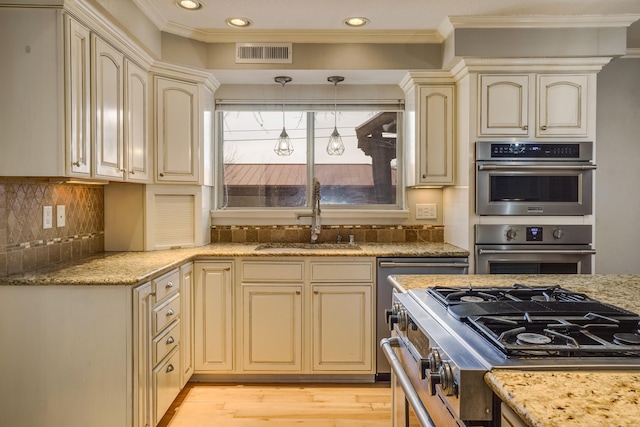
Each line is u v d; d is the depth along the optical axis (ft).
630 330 3.64
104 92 7.29
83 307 6.24
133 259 8.23
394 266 9.25
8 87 6.19
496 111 9.35
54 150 6.20
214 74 10.27
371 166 11.79
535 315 3.95
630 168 11.02
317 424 7.78
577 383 2.65
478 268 9.37
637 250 11.05
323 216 11.32
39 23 6.15
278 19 8.99
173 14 8.71
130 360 6.25
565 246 9.37
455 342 3.40
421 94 10.27
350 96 11.46
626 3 8.32
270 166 11.76
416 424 4.59
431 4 8.32
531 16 8.85
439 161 10.29
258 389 9.20
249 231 11.38
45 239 7.39
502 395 2.60
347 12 8.66
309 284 9.37
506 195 9.29
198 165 9.98
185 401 8.63
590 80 9.33
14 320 6.23
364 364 9.41
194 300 9.28
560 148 9.30
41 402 6.26
